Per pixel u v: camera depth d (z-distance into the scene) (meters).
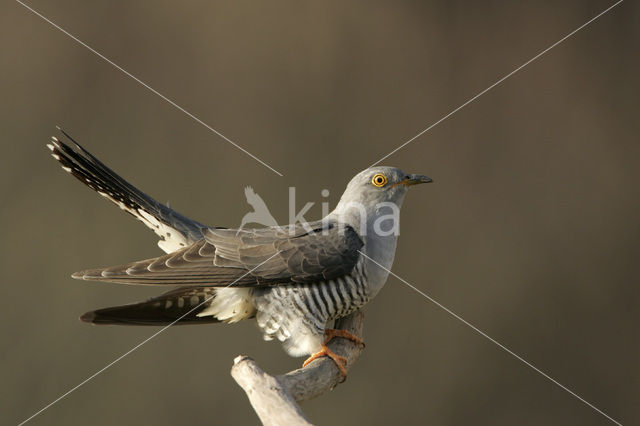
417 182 6.46
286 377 5.25
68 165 6.44
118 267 5.80
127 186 6.66
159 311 5.93
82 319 5.48
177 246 6.81
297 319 6.00
